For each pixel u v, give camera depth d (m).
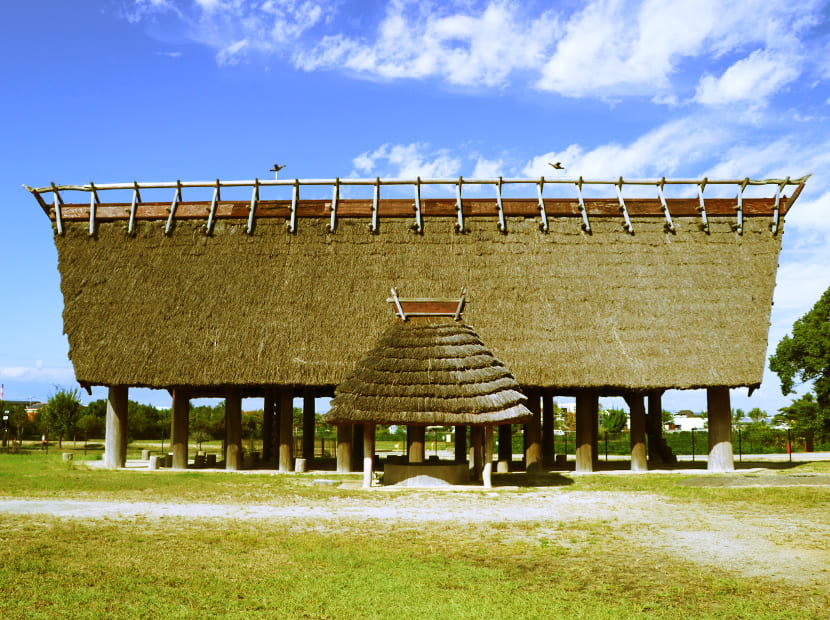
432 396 20.77
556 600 9.14
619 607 8.83
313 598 9.20
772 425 51.91
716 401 25.19
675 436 60.12
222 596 9.26
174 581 9.87
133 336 25.00
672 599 9.19
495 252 26.69
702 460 34.94
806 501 17.30
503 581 10.02
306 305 25.44
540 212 27.50
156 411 66.69
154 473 24.27
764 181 27.48
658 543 12.46
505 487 21.25
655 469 27.73
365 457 21.64
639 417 25.72
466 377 21.14
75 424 48.00
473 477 24.09
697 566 10.78
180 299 25.77
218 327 25.03
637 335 24.61
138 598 9.14
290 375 23.88
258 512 15.85
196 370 24.16
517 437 58.88
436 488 21.05
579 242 26.88
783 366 34.25
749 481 21.25
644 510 16.23
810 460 31.58
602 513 15.87
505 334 24.48
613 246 26.77
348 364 23.95
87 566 10.58
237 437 26.14
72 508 15.95
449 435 59.66
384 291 25.73
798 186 27.30
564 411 79.31
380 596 9.31
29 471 24.66
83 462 27.81
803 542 12.45
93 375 24.41
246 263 26.66
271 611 8.71
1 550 11.44
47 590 9.41
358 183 27.80
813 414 35.00
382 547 12.14
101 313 25.61
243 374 23.95
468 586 9.78
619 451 45.53
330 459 32.66
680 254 26.55
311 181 27.72
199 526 13.88
